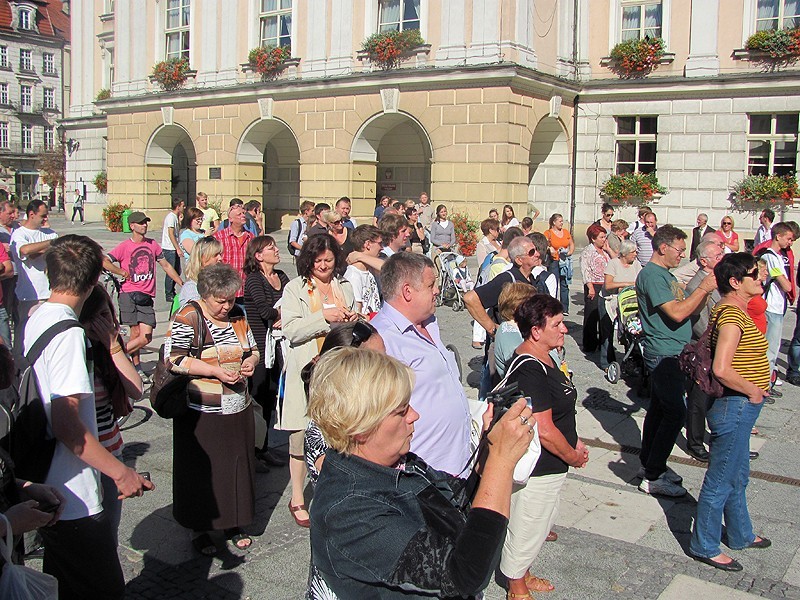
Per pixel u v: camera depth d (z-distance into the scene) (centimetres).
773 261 900
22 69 6556
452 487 254
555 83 2205
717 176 2150
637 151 2281
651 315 590
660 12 2223
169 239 1410
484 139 2109
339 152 2394
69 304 359
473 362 1012
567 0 2289
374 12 2319
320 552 228
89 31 3581
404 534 215
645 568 484
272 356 606
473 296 615
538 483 412
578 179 2356
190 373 461
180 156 3447
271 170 3145
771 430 766
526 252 621
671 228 596
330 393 232
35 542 409
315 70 2436
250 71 2609
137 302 909
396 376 236
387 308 395
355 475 229
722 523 532
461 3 2138
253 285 644
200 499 470
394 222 782
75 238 366
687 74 2161
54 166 5397
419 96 2209
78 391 339
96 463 342
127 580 459
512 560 422
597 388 907
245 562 484
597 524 547
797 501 595
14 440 343
